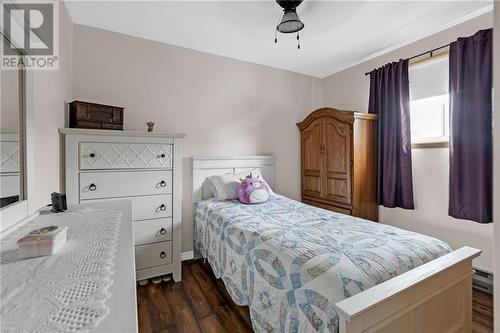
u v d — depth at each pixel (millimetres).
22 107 1127
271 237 1541
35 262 685
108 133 1993
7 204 1002
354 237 1496
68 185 1885
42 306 493
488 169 2039
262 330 1400
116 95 2451
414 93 2652
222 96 3031
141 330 1661
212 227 2252
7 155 1008
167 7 2057
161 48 2662
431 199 2523
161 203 2217
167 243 2254
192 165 2820
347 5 2016
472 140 2107
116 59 2449
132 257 729
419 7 2053
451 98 2236
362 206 2816
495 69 879
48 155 1583
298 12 2102
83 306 496
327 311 1009
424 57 2553
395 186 2740
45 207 1335
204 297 2047
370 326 933
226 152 3072
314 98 3783
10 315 463
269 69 3373
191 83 2834
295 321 1163
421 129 2658
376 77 2941
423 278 1081
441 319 1220
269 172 3297
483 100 2031
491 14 2074
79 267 660
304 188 3516
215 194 2771
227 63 3057
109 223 1071
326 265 1153
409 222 2699
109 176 2018
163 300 2002
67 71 2068
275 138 3443
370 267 1142
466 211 2152
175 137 2250
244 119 3191
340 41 2668
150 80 2609
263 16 2188
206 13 2143
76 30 2283
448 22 2289
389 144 2783
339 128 2926
